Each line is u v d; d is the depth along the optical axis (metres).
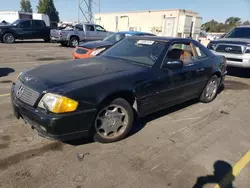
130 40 4.40
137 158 2.86
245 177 2.62
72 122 2.65
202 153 3.05
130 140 3.28
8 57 10.29
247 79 7.72
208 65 4.64
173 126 3.81
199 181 2.51
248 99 5.54
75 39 16.36
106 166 2.67
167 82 3.67
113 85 2.95
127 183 2.42
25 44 16.83
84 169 2.60
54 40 16.28
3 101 4.51
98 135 3.03
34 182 2.36
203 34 33.19
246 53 7.26
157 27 30.91
